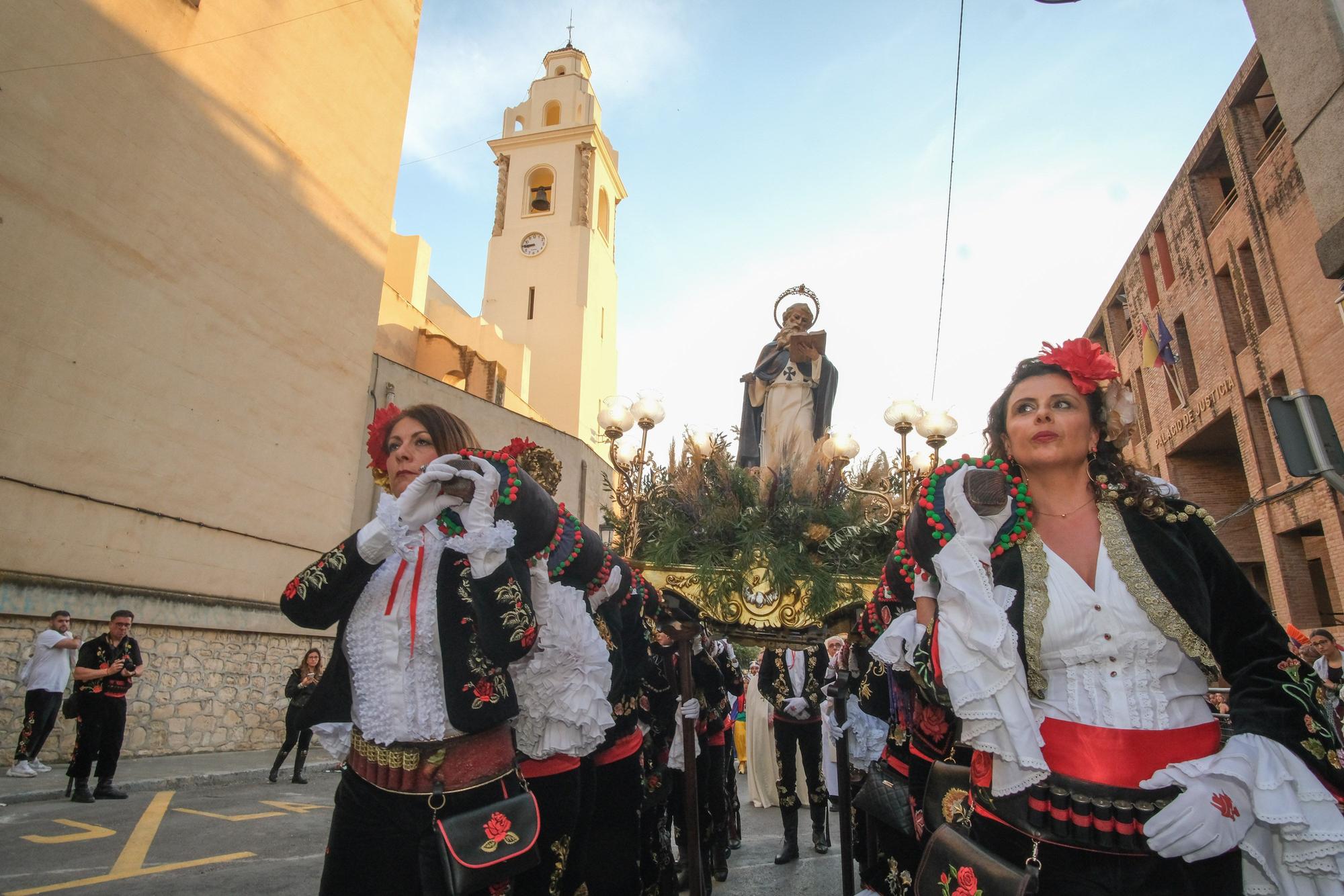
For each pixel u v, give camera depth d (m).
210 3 13.78
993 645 1.91
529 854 2.16
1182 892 1.82
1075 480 2.23
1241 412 21.14
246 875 5.68
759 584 4.67
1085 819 1.86
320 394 16.19
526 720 2.79
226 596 13.56
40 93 10.89
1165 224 25.20
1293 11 8.55
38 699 9.66
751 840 7.60
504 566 2.28
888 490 5.38
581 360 40.19
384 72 18.83
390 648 2.26
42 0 10.96
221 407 13.70
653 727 4.23
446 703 2.23
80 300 11.30
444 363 27.12
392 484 2.69
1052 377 2.24
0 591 10.02
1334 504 18.17
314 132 16.38
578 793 2.97
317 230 16.33
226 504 13.69
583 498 25.36
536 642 2.54
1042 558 2.09
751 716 10.19
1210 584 1.99
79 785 8.63
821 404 7.27
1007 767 1.96
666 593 4.73
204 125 13.60
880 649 3.21
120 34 12.11
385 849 2.20
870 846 4.17
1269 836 1.82
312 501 15.79
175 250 12.89
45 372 10.80
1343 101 7.88
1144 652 1.97
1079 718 1.95
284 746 11.23
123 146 12.08
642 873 4.07
